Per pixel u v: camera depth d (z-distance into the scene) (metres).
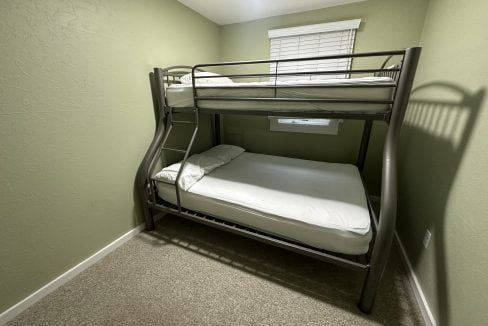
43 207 1.31
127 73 1.71
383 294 1.40
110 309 1.29
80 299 1.35
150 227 2.05
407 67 1.09
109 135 1.65
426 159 1.51
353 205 1.44
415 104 1.88
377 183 2.55
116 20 1.57
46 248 1.35
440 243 1.18
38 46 1.17
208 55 2.71
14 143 1.14
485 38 1.02
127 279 1.50
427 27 1.87
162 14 1.96
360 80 1.25
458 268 1.00
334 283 1.48
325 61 2.44
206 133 2.94
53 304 1.32
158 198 2.07
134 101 1.81
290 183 1.84
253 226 1.54
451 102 1.26
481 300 0.85
